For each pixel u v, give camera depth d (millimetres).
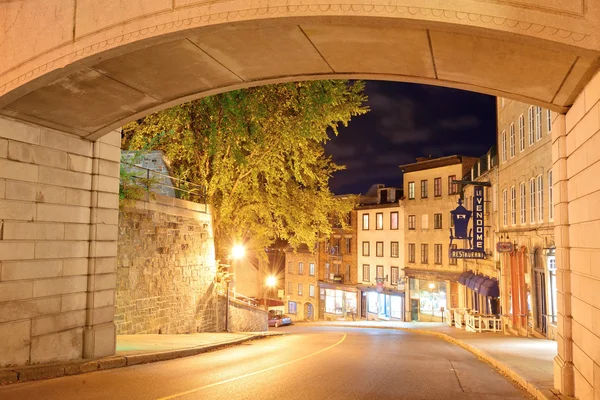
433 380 11156
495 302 32344
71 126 10766
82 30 8391
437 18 6723
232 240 26516
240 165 21719
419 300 49219
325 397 8648
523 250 24703
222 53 8664
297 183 27906
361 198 58594
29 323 10039
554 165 9617
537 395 9391
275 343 20438
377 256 54812
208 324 21938
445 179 46969
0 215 9469
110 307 12172
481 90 9094
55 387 8828
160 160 21578
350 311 57594
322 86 21438
